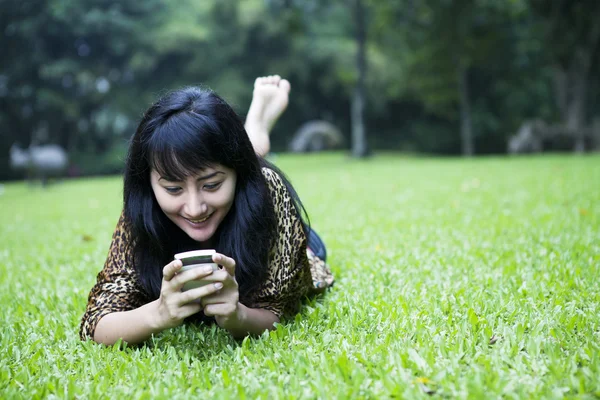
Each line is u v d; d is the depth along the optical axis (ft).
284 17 69.21
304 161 60.18
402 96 86.89
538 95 84.48
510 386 4.66
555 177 23.91
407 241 11.28
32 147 79.10
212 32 86.22
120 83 83.25
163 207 5.56
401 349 5.47
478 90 85.05
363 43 58.59
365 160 57.31
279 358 5.54
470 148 63.82
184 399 4.82
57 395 4.99
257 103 10.03
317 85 92.68
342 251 10.85
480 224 12.69
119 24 75.87
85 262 11.19
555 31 59.00
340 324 6.53
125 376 5.38
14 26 71.61
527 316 6.28
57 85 77.10
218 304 5.45
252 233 5.95
